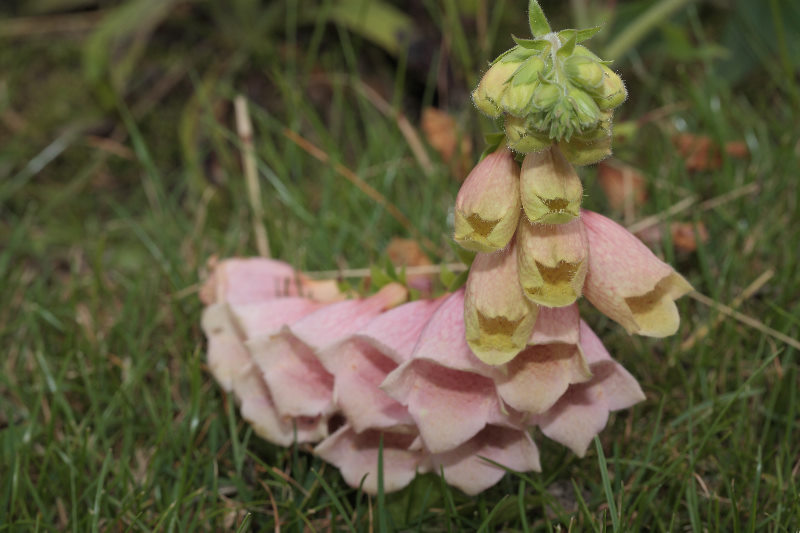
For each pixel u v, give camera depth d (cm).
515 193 39
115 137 83
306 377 46
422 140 76
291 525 48
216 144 78
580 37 39
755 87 79
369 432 47
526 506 47
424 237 63
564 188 38
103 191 79
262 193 70
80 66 87
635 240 41
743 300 56
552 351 41
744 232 60
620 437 50
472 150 65
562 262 40
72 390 55
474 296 40
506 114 38
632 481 48
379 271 48
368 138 74
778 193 63
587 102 36
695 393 52
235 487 50
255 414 48
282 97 84
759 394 52
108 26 79
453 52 79
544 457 49
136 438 52
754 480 48
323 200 67
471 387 43
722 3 88
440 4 82
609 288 40
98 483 47
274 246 63
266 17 87
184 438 51
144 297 62
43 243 70
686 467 49
